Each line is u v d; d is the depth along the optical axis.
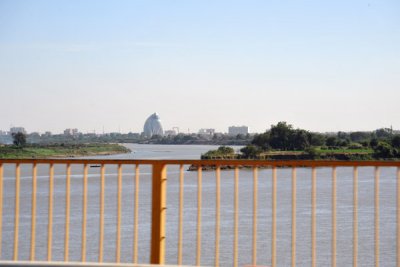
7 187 70.62
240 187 65.62
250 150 113.69
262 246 30.45
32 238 8.96
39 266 6.15
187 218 39.81
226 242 31.27
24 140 191.38
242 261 27.17
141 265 6.41
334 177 8.45
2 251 29.03
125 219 38.66
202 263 26.59
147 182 77.19
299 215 41.72
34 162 8.99
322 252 29.36
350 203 49.06
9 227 36.97
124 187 66.75
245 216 41.09
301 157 114.56
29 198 55.16
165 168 8.60
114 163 8.88
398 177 8.52
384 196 54.72
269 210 44.41
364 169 103.00
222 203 49.09
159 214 8.43
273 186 8.71
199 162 8.69
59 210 44.78
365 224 37.91
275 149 129.00
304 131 129.75
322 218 40.28
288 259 27.83
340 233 34.47
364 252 29.52
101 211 8.90
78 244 30.66
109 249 29.14
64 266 6.15
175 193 57.88
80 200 51.59
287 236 33.22
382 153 108.06
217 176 8.83
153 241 8.38
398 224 8.63
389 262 27.58
